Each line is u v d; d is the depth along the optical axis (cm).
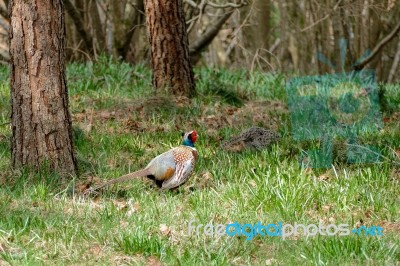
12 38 1348
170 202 1251
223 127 1741
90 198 1286
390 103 1953
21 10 1335
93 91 2011
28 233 1120
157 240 1074
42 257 1045
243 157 1462
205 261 1045
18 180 1321
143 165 1465
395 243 1086
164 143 1588
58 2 1347
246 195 1258
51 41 1348
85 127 1673
